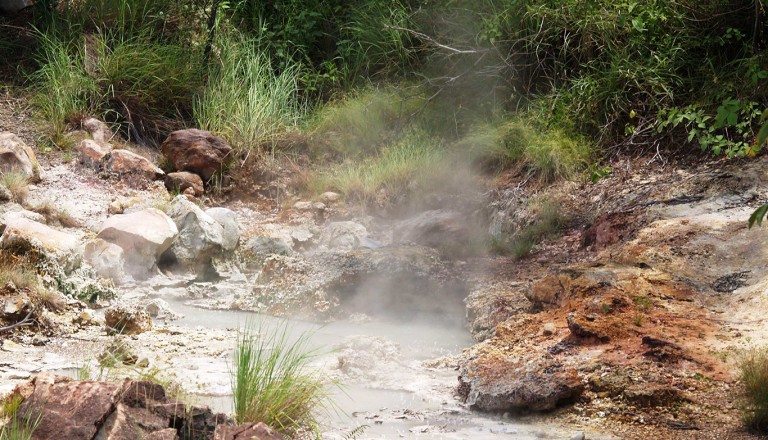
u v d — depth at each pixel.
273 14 15.10
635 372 5.72
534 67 12.88
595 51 12.36
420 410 5.58
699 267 7.52
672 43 11.68
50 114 12.67
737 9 11.53
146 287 9.10
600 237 9.46
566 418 5.45
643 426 5.27
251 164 12.77
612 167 11.12
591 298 6.82
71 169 11.94
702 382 5.66
